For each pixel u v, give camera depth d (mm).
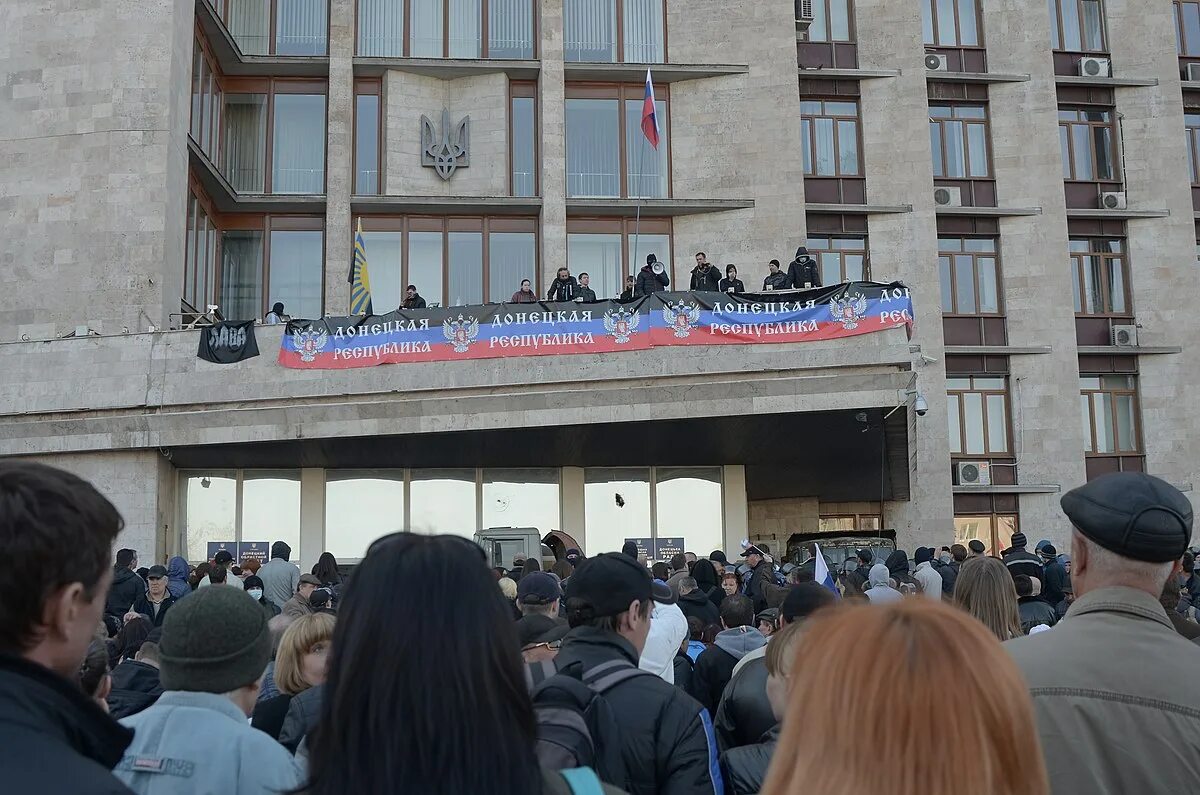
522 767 2221
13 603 2250
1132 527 3041
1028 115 32969
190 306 26156
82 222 24172
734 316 21266
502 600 2350
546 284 28734
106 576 2434
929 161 31703
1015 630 5348
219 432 22141
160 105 24562
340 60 29188
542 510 26109
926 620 1890
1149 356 32969
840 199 31641
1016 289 32219
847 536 27500
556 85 29641
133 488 22703
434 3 30297
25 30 25016
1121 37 34344
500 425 21594
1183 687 2818
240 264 29078
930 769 1779
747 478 28016
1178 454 32469
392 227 29344
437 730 2145
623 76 30234
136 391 22359
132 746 3324
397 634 2188
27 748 2062
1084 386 32969
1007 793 1805
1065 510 3236
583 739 3080
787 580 15250
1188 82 34281
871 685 1826
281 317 24375
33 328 23844
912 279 31172
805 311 21188
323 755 2193
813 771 1854
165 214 24203
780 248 29672
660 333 21359
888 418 22250
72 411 22547
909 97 32000
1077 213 33094
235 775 3281
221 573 12023
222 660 3432
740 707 5699
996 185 32750
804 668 1944
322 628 5277
